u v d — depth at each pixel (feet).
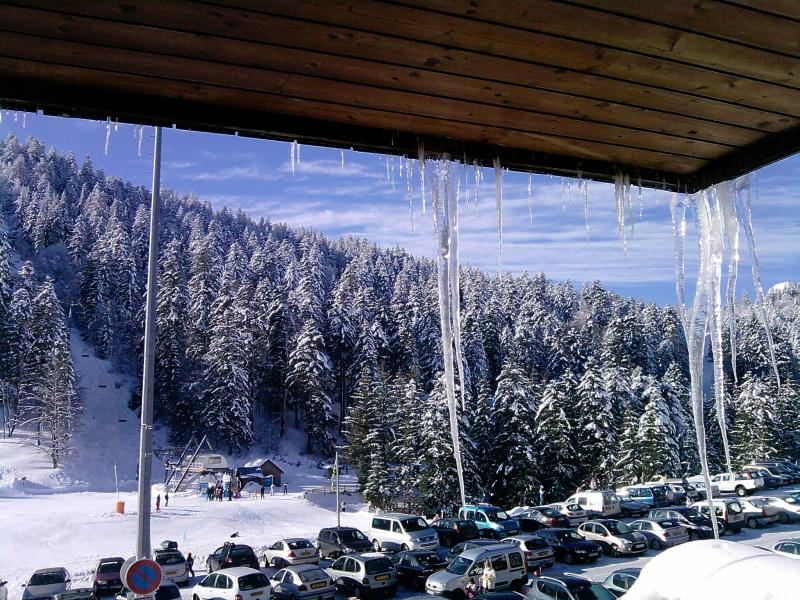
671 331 273.54
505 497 138.82
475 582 58.39
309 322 233.55
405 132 12.20
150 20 8.63
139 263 329.93
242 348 234.38
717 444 175.22
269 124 11.32
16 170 445.37
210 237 351.87
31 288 266.16
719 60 9.98
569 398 151.53
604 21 8.95
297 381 229.66
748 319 230.07
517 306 348.79
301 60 9.63
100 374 268.82
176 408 232.53
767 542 75.31
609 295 365.40
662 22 8.98
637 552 74.84
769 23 9.04
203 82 10.21
